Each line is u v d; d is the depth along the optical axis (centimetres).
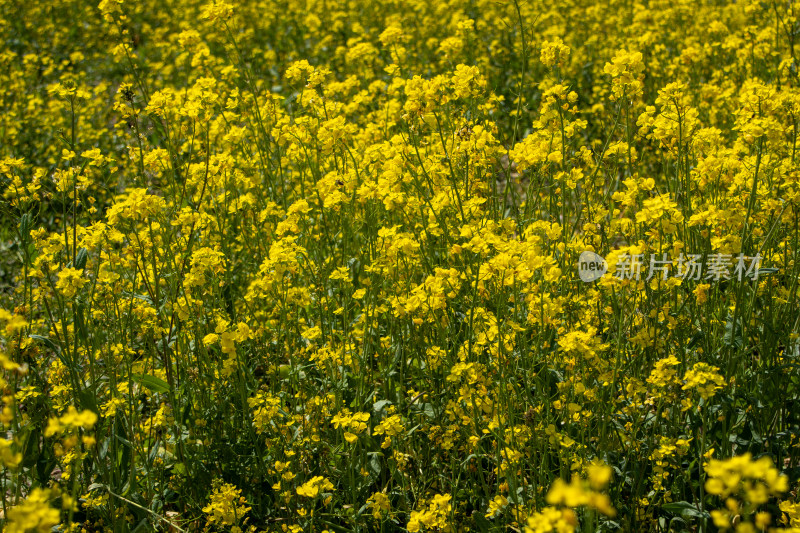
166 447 301
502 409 259
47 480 278
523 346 262
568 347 240
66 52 1052
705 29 702
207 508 244
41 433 283
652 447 255
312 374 331
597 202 383
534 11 849
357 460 275
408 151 360
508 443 248
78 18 1176
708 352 283
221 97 507
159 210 300
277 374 323
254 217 399
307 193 432
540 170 354
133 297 299
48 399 298
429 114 362
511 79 733
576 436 274
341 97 636
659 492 258
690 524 254
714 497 245
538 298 262
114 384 278
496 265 257
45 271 285
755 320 297
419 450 290
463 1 873
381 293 336
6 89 776
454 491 258
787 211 307
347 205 373
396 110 466
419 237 350
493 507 238
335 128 358
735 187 324
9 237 505
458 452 290
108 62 930
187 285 296
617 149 357
